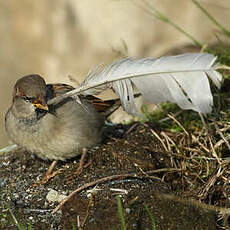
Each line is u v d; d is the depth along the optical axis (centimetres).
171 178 861
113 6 1684
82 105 859
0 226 773
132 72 779
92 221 717
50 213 789
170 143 942
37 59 1845
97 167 888
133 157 892
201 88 704
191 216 714
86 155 925
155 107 1109
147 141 952
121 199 745
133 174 823
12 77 1875
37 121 842
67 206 771
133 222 703
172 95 729
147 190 770
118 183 801
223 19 1516
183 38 1547
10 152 1031
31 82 830
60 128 852
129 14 1656
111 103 949
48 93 868
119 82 793
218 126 937
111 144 947
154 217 711
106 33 1694
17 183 895
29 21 1856
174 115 1014
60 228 758
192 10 1562
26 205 823
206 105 701
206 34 1502
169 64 742
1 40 1888
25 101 827
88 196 773
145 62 780
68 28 1778
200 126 973
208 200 797
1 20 1895
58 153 878
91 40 1723
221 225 743
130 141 953
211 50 1158
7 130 890
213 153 849
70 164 930
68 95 836
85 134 881
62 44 1788
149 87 753
